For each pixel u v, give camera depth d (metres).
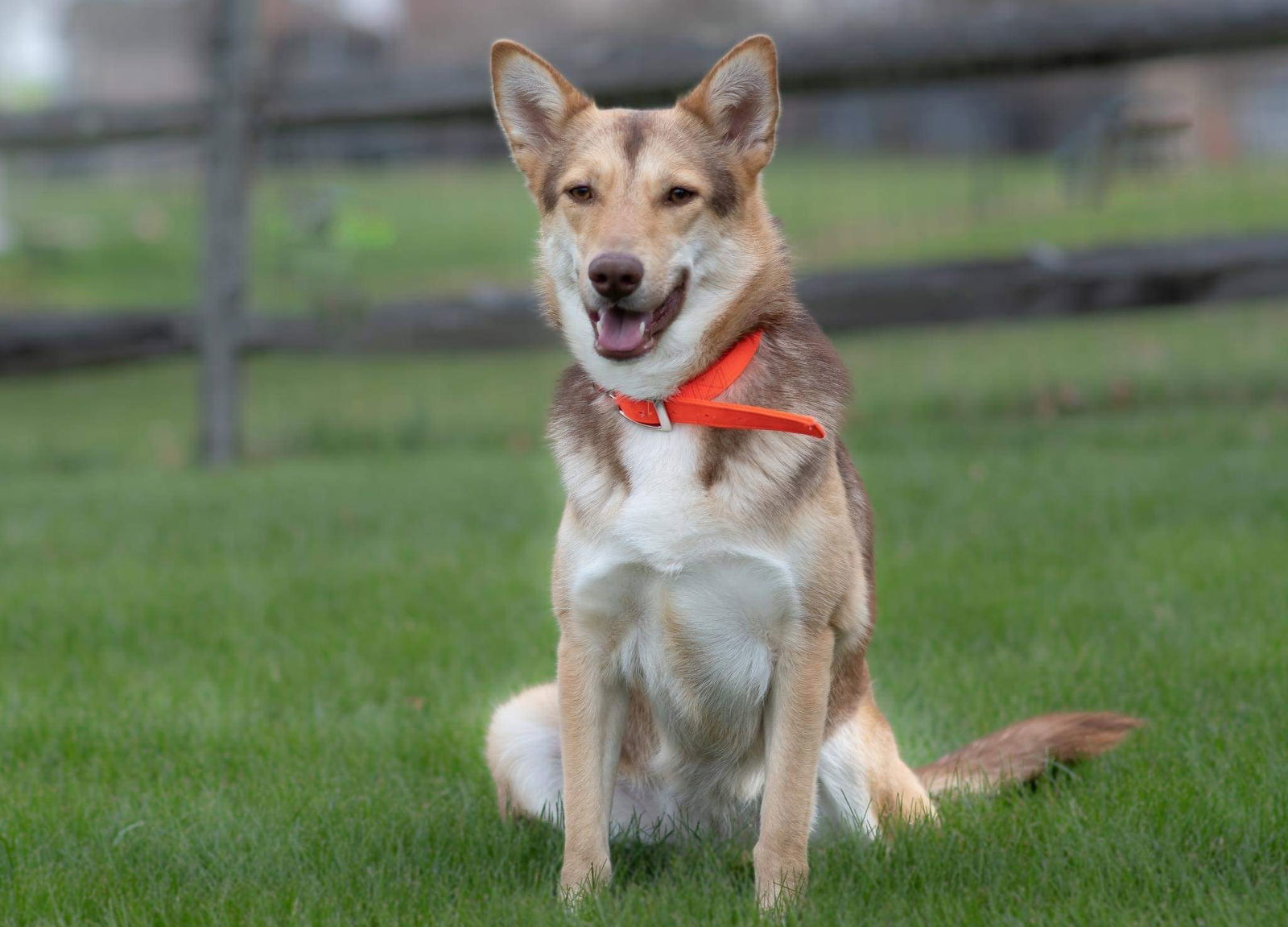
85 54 62.81
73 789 5.29
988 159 44.66
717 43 12.70
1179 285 12.41
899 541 8.82
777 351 4.68
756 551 4.32
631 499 4.41
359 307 14.22
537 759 5.03
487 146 45.41
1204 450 11.26
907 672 6.56
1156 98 16.02
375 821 4.91
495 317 14.04
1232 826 4.44
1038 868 4.29
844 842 4.68
